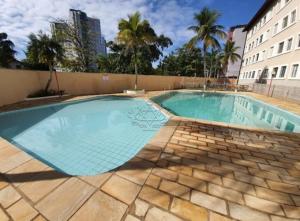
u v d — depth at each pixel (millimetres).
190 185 2211
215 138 3977
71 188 2121
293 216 1785
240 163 2834
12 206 1851
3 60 20875
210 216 1738
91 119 7254
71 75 13164
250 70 22078
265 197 2043
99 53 24609
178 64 32625
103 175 2398
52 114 8023
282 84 13148
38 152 4266
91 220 1659
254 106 11266
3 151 3184
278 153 3254
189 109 10086
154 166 2658
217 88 21797
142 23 13148
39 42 10609
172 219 1688
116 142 4824
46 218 1692
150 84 19281
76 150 4324
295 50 11656
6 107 8133
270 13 16672
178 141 3729
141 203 1884
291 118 7645
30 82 10703
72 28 19000
